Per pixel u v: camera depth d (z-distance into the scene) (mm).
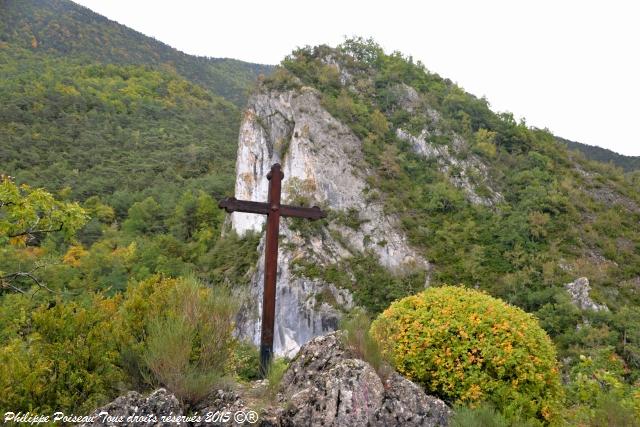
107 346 5320
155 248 51281
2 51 131250
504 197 51469
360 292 41844
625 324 30812
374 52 70000
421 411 4969
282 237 45750
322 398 4801
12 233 7363
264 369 6621
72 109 102188
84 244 58688
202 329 5234
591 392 7641
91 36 167125
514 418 5305
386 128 57406
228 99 174500
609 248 43812
